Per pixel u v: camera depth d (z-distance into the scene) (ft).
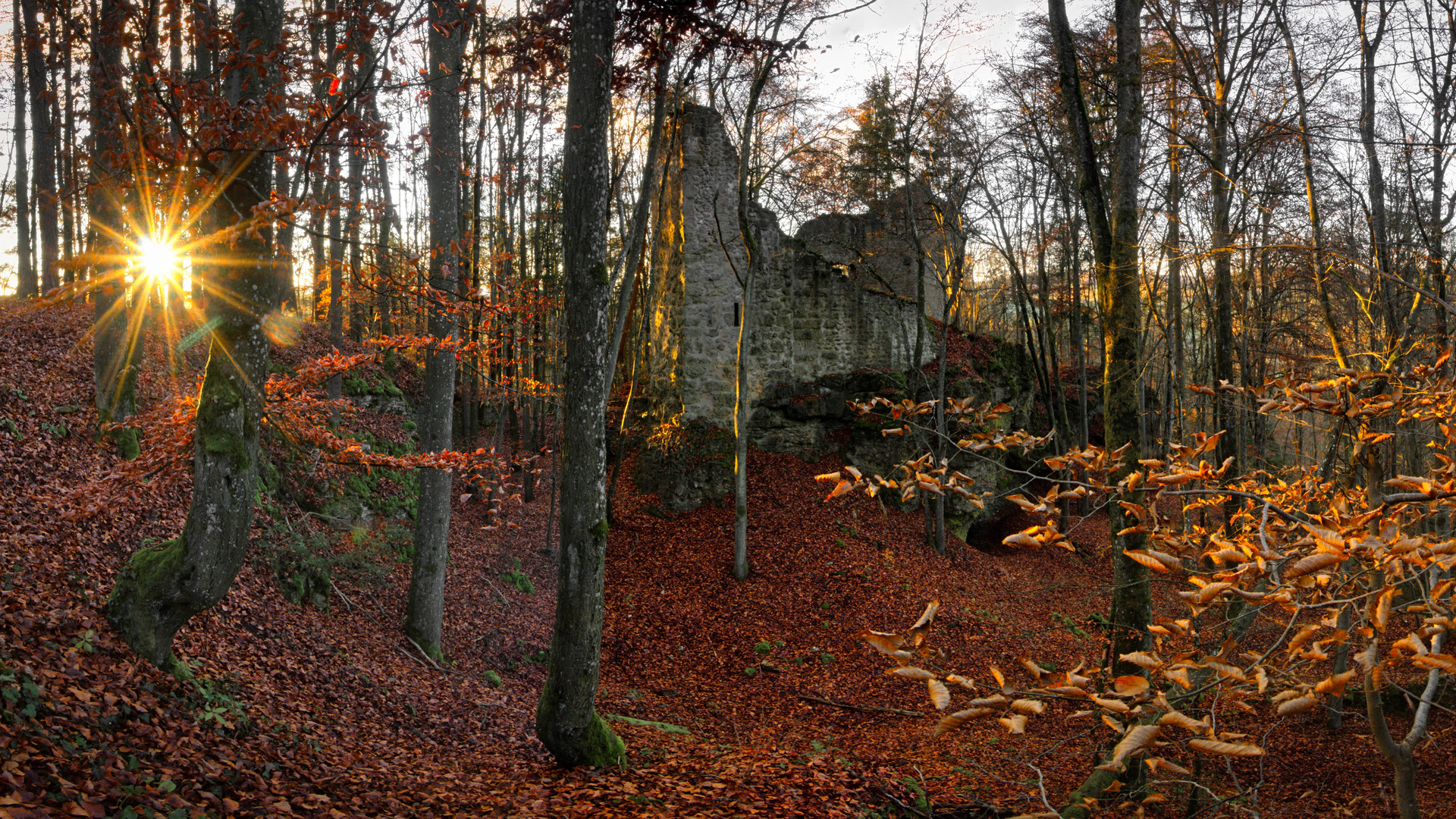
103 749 16.74
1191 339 84.38
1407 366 26.45
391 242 73.97
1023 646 51.57
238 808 16.92
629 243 34.35
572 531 25.80
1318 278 36.29
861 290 74.64
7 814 12.30
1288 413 14.75
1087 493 13.52
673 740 34.71
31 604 21.25
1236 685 8.75
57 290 18.38
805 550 59.82
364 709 29.12
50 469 31.09
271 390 26.86
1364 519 9.73
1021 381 80.07
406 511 52.42
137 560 22.62
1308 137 40.47
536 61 34.32
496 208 65.31
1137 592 25.05
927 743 38.37
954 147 71.46
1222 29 47.47
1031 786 29.32
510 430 72.43
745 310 57.72
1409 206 43.47
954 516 68.33
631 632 50.62
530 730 33.63
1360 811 29.94
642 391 77.46
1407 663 39.22
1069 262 88.17
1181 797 28.66
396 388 64.08
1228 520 17.92
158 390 42.96
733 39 34.76
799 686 46.19
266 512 40.04
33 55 37.52
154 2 21.36
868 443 68.74
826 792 25.11
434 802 21.45
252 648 28.63
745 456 56.95
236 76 22.47
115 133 21.15
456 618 44.34
